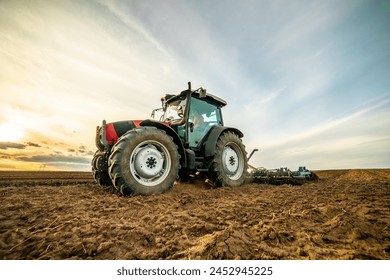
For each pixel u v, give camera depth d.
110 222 1.65
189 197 2.89
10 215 1.88
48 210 2.04
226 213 2.03
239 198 2.92
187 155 3.88
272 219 1.82
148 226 1.66
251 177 5.62
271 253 1.24
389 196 2.65
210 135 4.39
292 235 1.48
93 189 3.68
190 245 1.33
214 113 5.12
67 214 1.93
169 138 3.46
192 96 4.61
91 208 2.22
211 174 4.41
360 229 1.48
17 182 5.48
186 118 4.21
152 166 3.23
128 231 1.48
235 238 1.32
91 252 1.23
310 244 1.35
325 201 2.45
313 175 5.57
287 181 5.21
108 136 3.43
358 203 2.27
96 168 4.18
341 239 1.42
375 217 1.76
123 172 2.91
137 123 3.62
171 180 3.31
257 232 1.54
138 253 1.25
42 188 3.72
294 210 2.09
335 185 3.94
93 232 1.45
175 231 1.57
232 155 4.80
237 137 4.95
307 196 2.82
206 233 1.54
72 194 3.05
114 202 2.48
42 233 1.46
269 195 3.05
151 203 2.53
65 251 1.22
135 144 3.09
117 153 2.96
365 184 4.06
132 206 2.31
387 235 1.45
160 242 1.39
